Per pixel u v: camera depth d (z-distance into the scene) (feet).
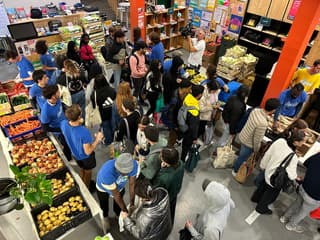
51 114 9.98
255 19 20.13
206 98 12.01
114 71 16.81
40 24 20.36
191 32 25.16
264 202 10.37
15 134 10.16
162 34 25.07
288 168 8.58
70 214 7.75
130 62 14.65
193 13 24.52
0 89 12.96
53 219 7.50
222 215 6.56
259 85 17.16
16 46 18.62
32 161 9.07
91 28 21.71
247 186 12.17
